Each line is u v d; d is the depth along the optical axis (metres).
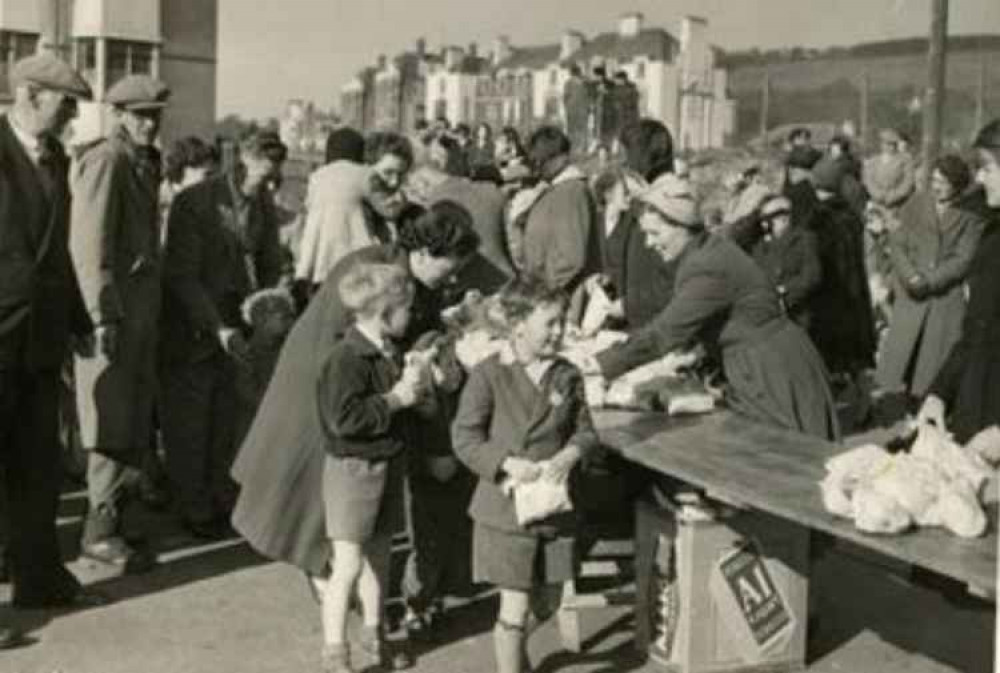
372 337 5.27
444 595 6.04
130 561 6.80
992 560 4.00
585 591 6.21
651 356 6.00
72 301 6.25
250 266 7.94
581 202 8.59
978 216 10.27
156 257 6.91
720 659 5.54
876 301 13.84
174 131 18.05
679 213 5.93
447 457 5.76
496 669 5.62
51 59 5.87
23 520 6.14
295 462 5.62
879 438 10.28
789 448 5.43
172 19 17.91
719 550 5.48
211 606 6.32
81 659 5.65
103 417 6.67
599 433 5.67
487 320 5.25
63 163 6.01
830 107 30.34
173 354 7.38
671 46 47.41
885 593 6.70
